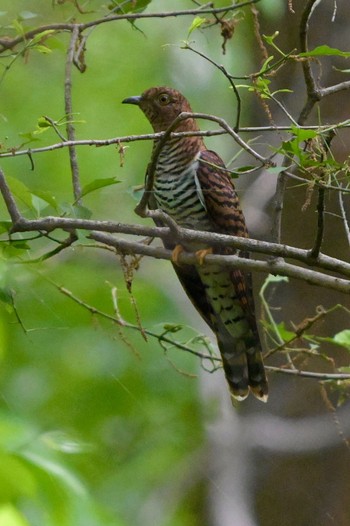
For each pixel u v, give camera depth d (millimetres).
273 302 11242
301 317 11086
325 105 10820
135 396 13578
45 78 15734
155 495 12812
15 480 4797
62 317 12781
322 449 11344
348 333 8180
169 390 13656
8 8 11812
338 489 11281
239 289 8953
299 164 6273
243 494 11758
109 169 15555
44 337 12695
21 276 8930
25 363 12938
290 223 10734
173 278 15680
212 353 8695
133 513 12641
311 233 10617
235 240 6852
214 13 7391
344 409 11305
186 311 14961
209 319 9258
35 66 15648
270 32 11219
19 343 12672
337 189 6332
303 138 6109
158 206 9547
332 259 6699
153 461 13133
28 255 8305
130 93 15805
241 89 13133
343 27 11023
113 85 15844
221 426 12406
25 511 5109
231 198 9180
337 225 10547
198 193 9180
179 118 6480
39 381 13023
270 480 11578
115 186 15094
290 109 11250
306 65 6531
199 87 15695
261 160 6410
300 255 6715
